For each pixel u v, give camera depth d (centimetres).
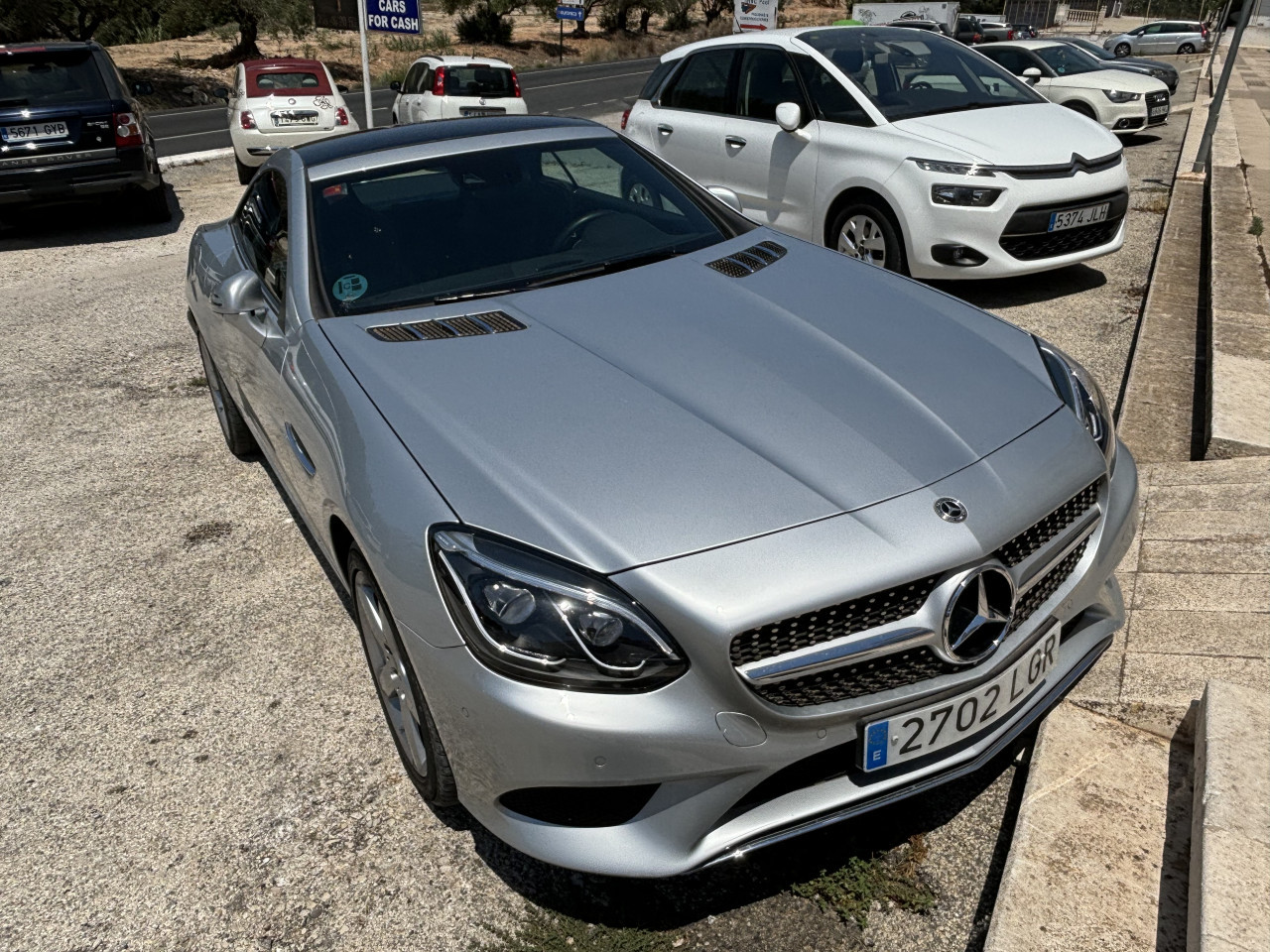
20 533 388
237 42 4019
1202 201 855
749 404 218
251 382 322
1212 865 185
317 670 295
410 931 208
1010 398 229
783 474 197
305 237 298
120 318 657
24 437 477
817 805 192
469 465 203
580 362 237
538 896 215
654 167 356
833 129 602
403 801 243
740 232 330
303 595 336
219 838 236
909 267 573
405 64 3819
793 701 183
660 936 203
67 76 880
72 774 259
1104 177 568
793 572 179
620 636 177
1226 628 266
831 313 263
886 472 199
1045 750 229
